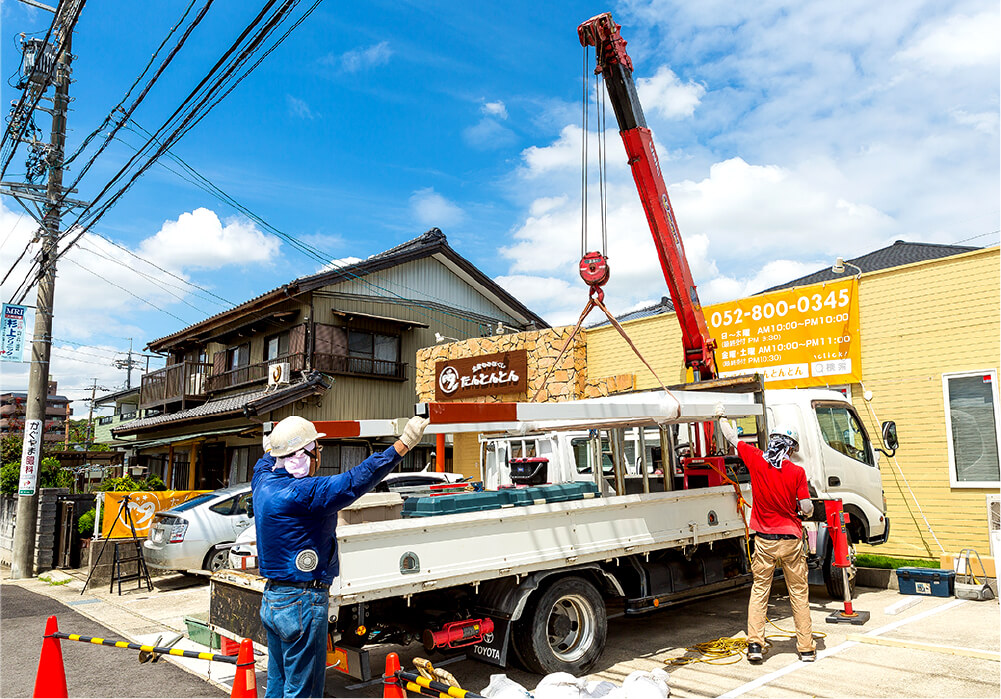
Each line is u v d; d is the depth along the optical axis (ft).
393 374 67.87
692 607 26.30
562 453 30.94
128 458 90.58
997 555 21.35
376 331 67.62
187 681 18.97
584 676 17.93
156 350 88.22
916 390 33.73
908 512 33.58
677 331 43.75
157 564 34.27
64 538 42.34
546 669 17.12
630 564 19.94
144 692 18.03
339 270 64.08
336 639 15.02
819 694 15.99
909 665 17.93
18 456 76.33
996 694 15.58
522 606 16.66
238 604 16.56
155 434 81.97
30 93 38.04
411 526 15.11
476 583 16.24
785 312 38.68
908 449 33.78
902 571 27.48
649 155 28.48
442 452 55.31
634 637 22.02
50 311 43.57
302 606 10.06
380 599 15.60
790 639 21.04
